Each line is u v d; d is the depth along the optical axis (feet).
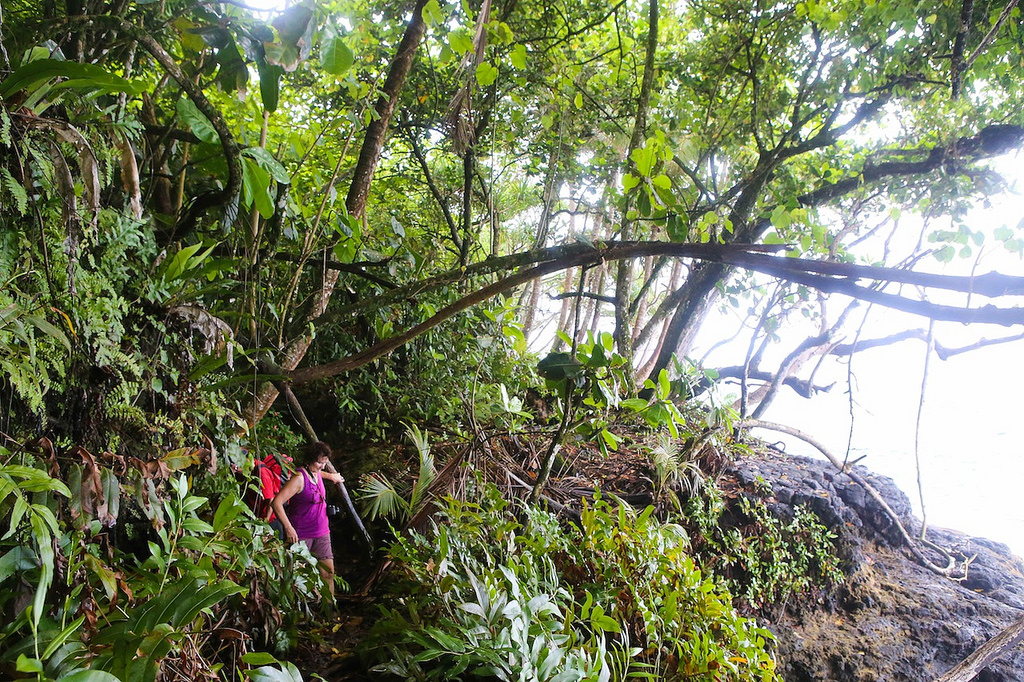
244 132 10.71
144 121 12.33
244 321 12.76
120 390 8.09
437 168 27.37
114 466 7.32
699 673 12.10
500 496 15.16
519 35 22.26
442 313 12.96
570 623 11.06
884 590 20.95
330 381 21.07
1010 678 18.22
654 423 14.82
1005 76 18.06
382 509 15.65
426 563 11.71
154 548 7.03
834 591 20.22
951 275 9.25
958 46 14.74
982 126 18.54
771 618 19.30
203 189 13.51
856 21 19.02
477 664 9.48
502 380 22.71
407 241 22.58
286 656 10.43
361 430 21.25
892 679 18.01
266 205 10.07
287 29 8.47
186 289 9.68
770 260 10.93
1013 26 17.12
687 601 13.55
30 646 5.47
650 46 21.63
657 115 22.85
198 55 11.49
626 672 11.16
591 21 23.61
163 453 8.97
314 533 13.62
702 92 23.65
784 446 26.58
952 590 21.39
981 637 19.27
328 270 15.42
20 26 8.03
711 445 21.80
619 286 21.95
